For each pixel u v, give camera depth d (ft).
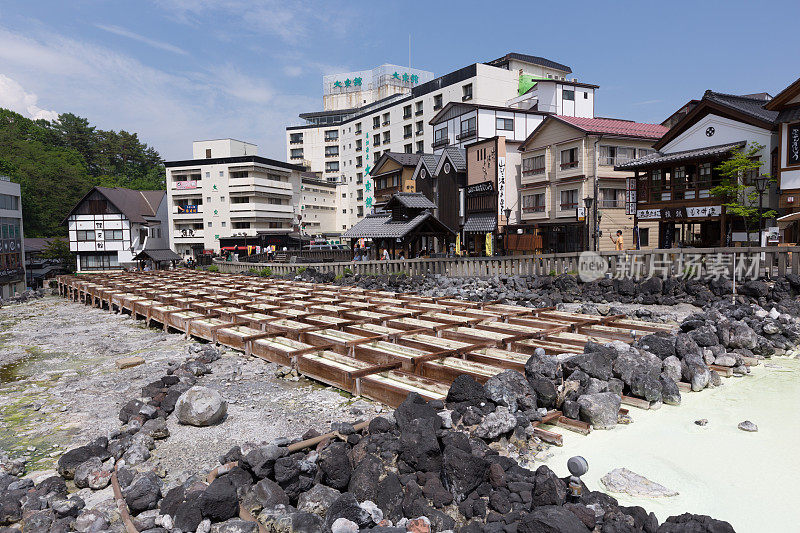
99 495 18.34
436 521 14.93
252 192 210.59
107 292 75.56
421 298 62.44
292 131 277.44
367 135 236.84
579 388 25.79
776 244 62.18
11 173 211.82
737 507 16.61
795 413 25.07
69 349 46.75
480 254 118.93
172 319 52.44
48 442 24.18
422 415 20.15
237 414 26.53
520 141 120.47
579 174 101.81
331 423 24.68
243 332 45.16
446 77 186.29
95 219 187.42
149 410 25.82
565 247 106.63
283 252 138.92
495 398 22.62
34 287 140.15
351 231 106.52
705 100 79.20
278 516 14.46
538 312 48.57
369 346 36.17
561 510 13.75
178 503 15.90
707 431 23.16
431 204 99.35
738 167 71.36
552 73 197.57
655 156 89.30
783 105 67.77
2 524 16.46
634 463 19.98
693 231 94.38
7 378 36.73
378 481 16.78
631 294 57.98
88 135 292.20
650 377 26.94
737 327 35.53
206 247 216.54
